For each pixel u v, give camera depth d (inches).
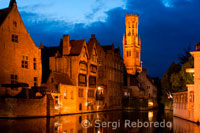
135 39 7086.6
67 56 2716.5
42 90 2015.3
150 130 1374.3
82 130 1293.1
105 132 1256.2
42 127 1325.0
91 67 3029.0
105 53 3442.4
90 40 3257.9
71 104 2539.4
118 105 3791.8
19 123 1475.1
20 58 2201.0
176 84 3144.7
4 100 1835.6
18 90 2069.4
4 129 1208.8
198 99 1755.7
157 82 5275.6
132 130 1360.7
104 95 3376.0
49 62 2787.9
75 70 2679.6
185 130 1370.6
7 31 2102.6
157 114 2773.1
